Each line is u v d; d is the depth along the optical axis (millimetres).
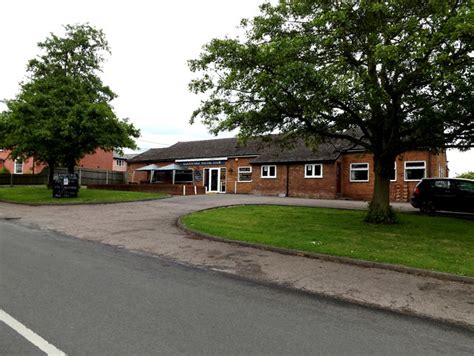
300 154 28062
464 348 4031
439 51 9109
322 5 11258
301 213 15344
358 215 14875
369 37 10320
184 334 4074
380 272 7305
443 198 15586
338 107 11281
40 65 23062
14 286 5547
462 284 6625
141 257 8000
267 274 6953
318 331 4348
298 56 10219
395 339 4211
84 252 8234
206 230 11062
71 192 21031
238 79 10781
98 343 3766
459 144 12305
